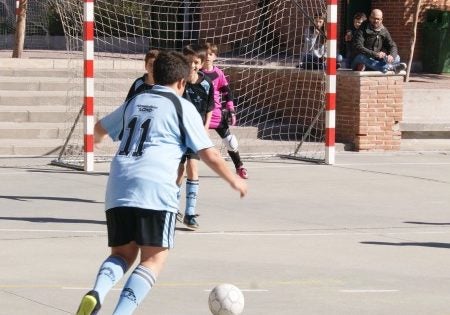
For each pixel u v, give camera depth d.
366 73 29.97
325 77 28.08
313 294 13.52
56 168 25.36
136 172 10.78
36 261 15.22
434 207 20.92
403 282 14.38
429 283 14.34
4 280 13.97
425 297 13.49
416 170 26.38
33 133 28.59
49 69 32.09
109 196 10.91
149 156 10.84
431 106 32.19
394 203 21.31
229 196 21.75
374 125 30.22
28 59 32.91
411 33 39.09
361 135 30.06
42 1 47.53
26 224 18.12
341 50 40.28
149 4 37.88
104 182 23.12
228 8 38.59
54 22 47.47
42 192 21.59
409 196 22.25
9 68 31.83
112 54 37.09
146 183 10.73
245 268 15.03
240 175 23.97
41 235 17.19
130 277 10.76
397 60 30.77
